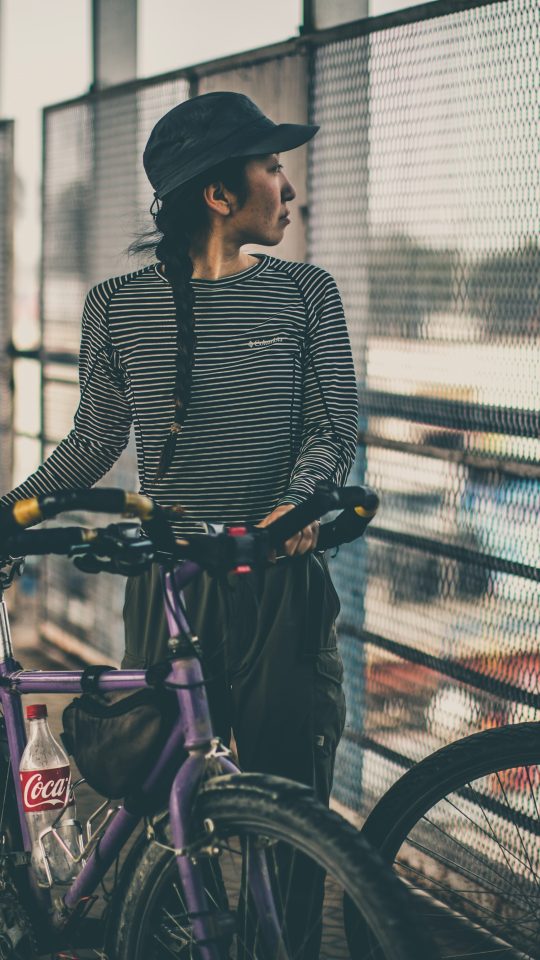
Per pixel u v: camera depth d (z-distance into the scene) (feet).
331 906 10.23
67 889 8.72
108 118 18.31
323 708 8.62
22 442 22.59
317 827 6.79
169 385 8.52
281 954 7.37
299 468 8.19
